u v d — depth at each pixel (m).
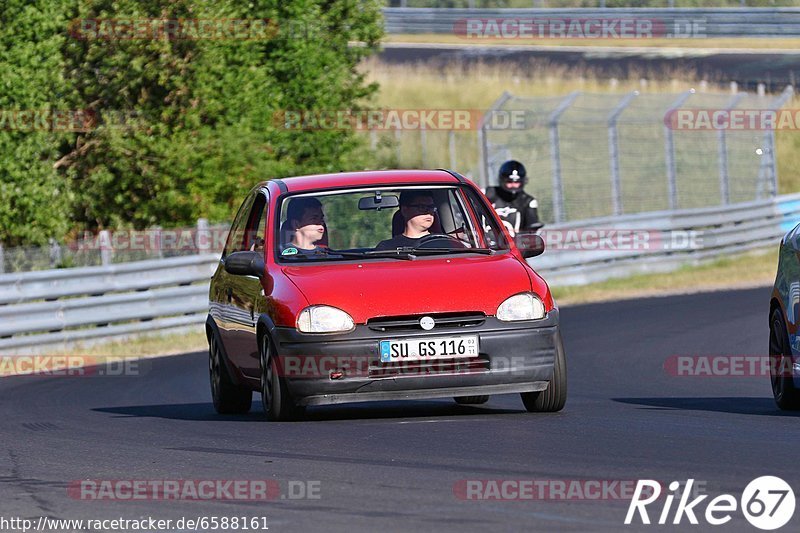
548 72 124.50
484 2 139.50
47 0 58.97
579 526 14.84
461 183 26.88
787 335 25.41
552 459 19.17
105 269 49.09
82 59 61.53
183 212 61.88
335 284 23.92
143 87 62.25
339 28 72.44
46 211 58.00
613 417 24.23
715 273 67.75
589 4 133.75
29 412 30.59
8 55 58.50
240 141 61.38
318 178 27.22
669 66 124.56
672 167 74.81
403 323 23.34
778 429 22.16
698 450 19.75
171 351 47.41
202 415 28.42
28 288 46.59
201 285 53.22
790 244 25.62
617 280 66.44
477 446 20.56
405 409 27.25
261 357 24.95
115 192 62.28
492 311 23.66
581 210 94.81
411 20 141.38
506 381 23.67
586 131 106.06
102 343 48.56
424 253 25.56
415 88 119.69
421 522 15.28
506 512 15.63
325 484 17.84
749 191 95.50
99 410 30.50
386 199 26.25
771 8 128.75
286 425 23.97
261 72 64.19
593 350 40.78
